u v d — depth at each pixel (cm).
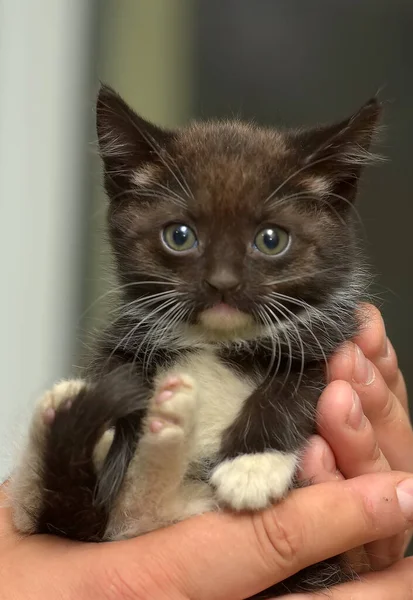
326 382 29
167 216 29
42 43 45
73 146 46
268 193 28
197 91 51
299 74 51
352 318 30
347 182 30
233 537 25
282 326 29
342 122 30
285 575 26
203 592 25
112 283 31
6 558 26
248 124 33
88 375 29
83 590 25
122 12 49
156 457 26
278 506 26
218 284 28
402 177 49
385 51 50
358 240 32
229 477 26
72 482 26
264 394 28
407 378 48
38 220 45
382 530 26
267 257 28
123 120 30
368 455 28
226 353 29
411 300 49
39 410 27
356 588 28
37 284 45
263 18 51
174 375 26
